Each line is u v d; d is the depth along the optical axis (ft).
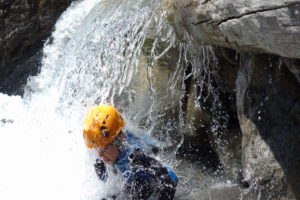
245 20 8.63
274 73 10.11
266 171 10.03
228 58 12.33
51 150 16.55
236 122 13.41
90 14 21.17
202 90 14.21
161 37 15.57
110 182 11.27
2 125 19.60
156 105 15.69
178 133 15.21
